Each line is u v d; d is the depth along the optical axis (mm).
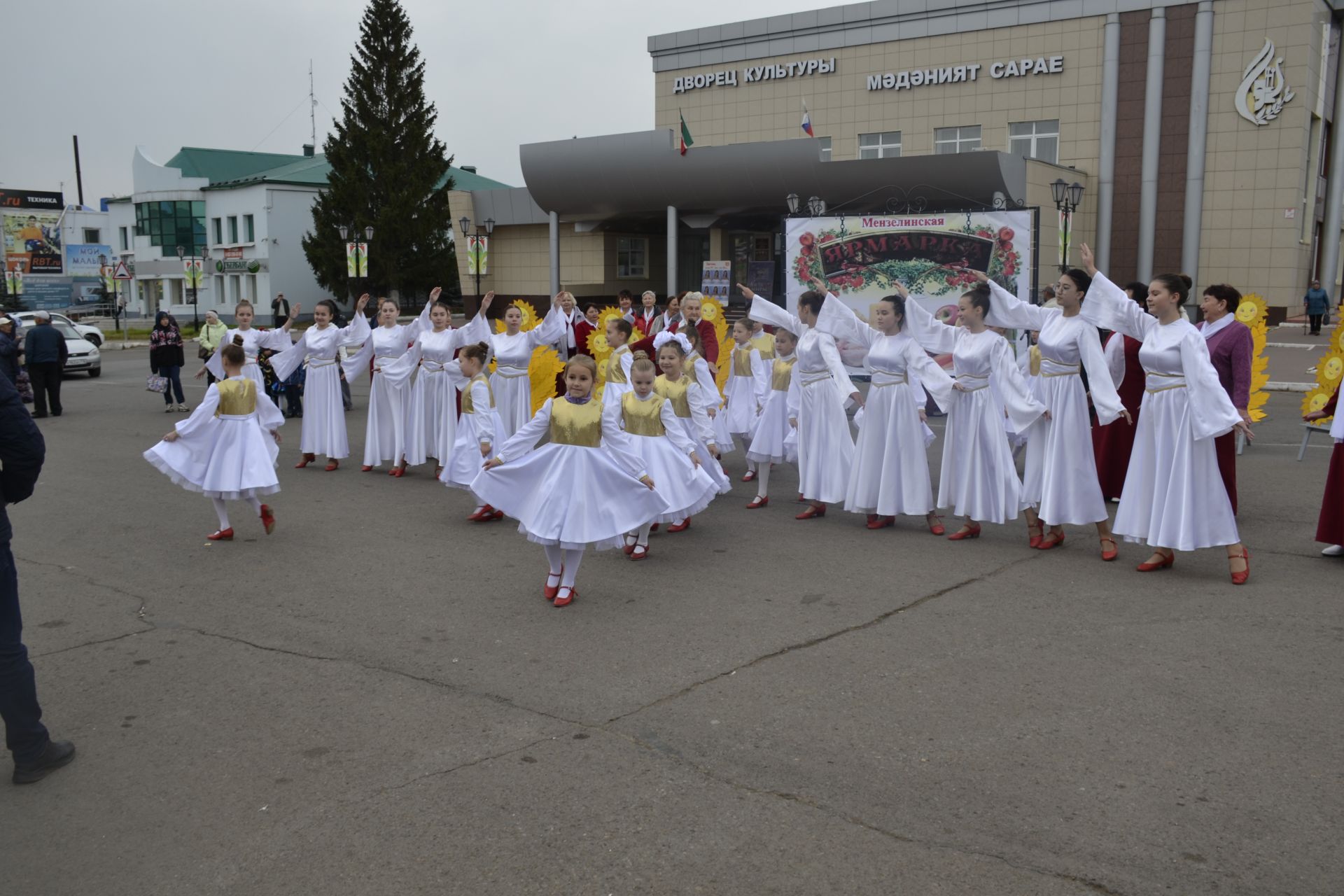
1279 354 24375
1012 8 32781
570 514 6551
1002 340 8008
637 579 7316
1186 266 31141
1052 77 32438
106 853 3781
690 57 39469
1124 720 4730
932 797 4051
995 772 4242
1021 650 5668
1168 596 6656
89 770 4430
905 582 7113
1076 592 6797
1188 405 6891
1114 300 7238
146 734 4785
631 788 4164
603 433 6742
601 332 10758
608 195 34531
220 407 8391
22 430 4223
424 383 11398
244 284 52906
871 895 3400
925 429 8594
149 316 59719
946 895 3391
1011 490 8188
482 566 7699
